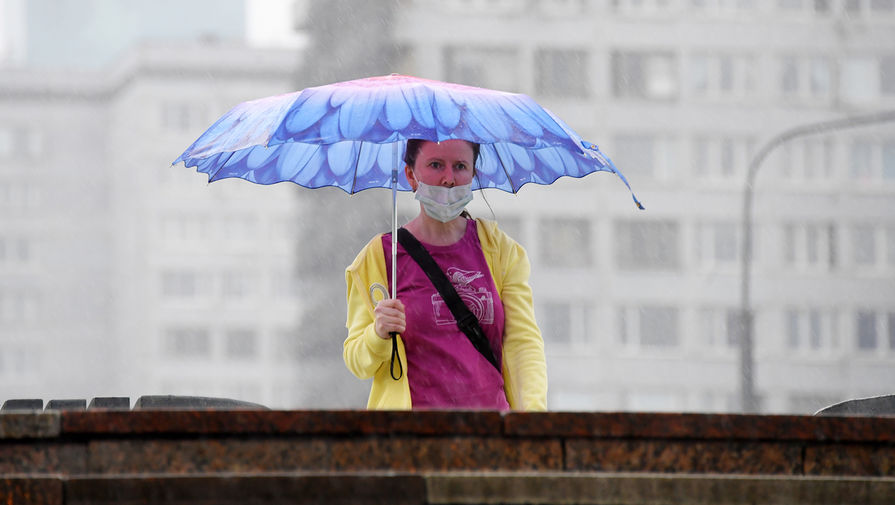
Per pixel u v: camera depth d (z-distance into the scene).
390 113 14.77
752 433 12.29
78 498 11.83
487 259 16.03
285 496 11.92
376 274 15.82
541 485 12.06
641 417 12.24
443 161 15.79
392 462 12.11
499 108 15.16
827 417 12.34
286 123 14.80
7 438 11.95
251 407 15.79
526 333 15.90
